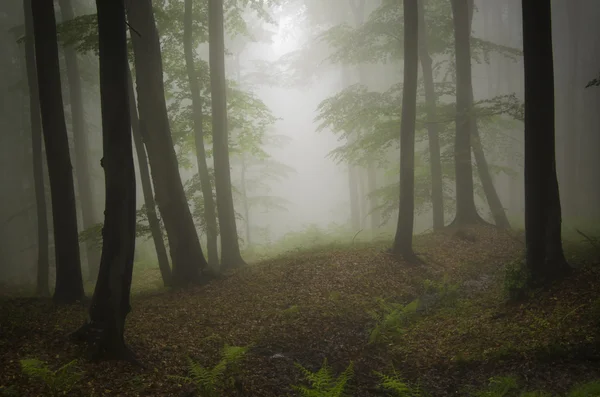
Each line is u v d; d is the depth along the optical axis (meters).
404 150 14.47
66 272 11.16
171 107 17.64
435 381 7.25
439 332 9.21
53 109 11.12
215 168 16.83
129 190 7.57
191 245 13.48
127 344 8.21
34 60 17.38
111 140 7.45
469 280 13.13
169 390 6.57
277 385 7.27
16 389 5.86
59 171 11.20
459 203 19.41
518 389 6.32
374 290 12.19
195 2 17.34
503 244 16.69
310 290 11.98
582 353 6.76
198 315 10.32
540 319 8.16
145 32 12.70
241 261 17.03
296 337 9.27
